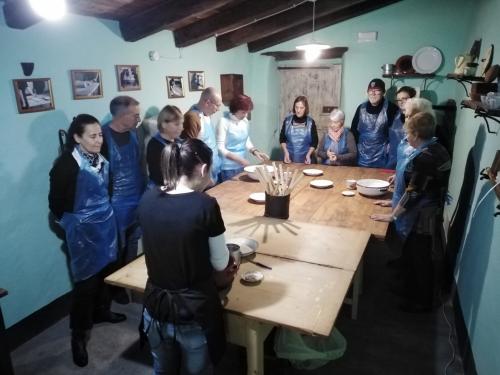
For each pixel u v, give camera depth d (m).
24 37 2.26
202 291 1.29
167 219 1.21
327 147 3.77
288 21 4.11
